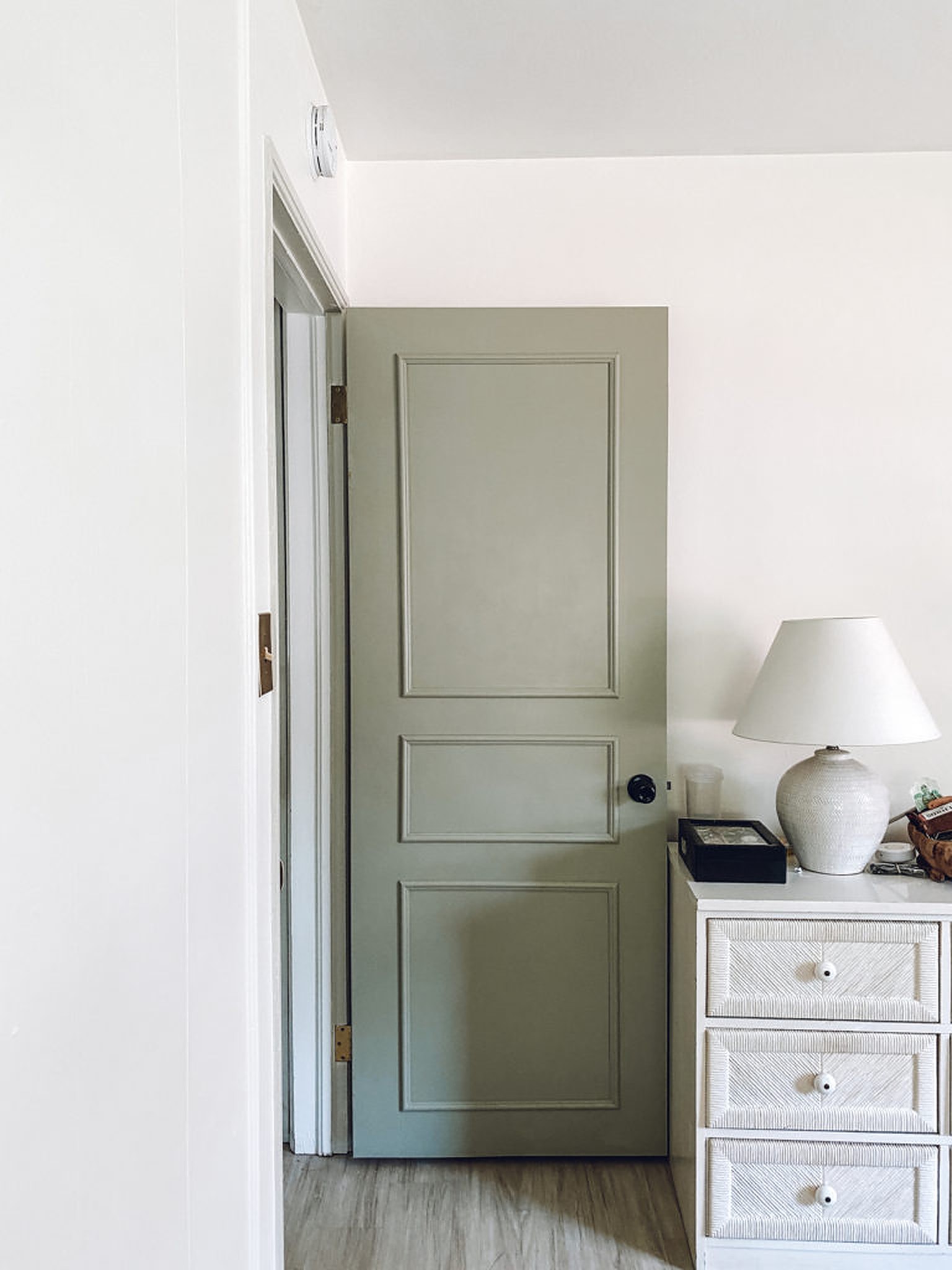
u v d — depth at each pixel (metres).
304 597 2.46
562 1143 2.46
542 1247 2.13
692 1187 2.12
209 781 1.26
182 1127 1.14
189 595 1.18
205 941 1.24
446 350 2.41
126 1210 0.96
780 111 2.29
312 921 2.49
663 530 2.42
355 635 2.44
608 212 2.53
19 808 0.75
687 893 2.21
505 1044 2.46
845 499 2.54
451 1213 2.25
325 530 2.45
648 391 2.41
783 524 2.55
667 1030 2.44
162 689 1.08
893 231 2.52
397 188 2.54
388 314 2.41
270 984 1.59
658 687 2.43
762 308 2.53
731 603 2.56
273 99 1.66
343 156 2.49
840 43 2.00
